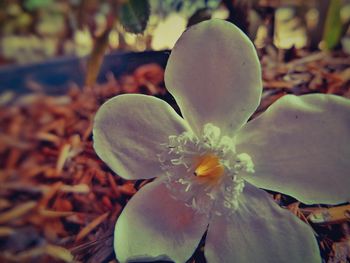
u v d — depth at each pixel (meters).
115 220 0.05
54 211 0.05
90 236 0.05
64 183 0.05
